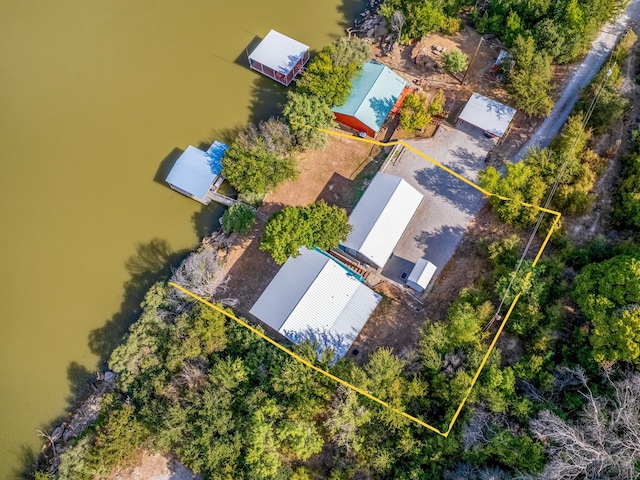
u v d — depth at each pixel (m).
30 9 87.38
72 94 79.69
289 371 55.28
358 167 71.12
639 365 48.09
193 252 68.25
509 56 71.69
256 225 68.50
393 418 52.53
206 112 76.94
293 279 61.44
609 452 45.75
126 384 58.59
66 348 64.88
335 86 69.88
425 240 65.44
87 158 74.88
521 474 47.00
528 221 61.84
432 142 71.19
